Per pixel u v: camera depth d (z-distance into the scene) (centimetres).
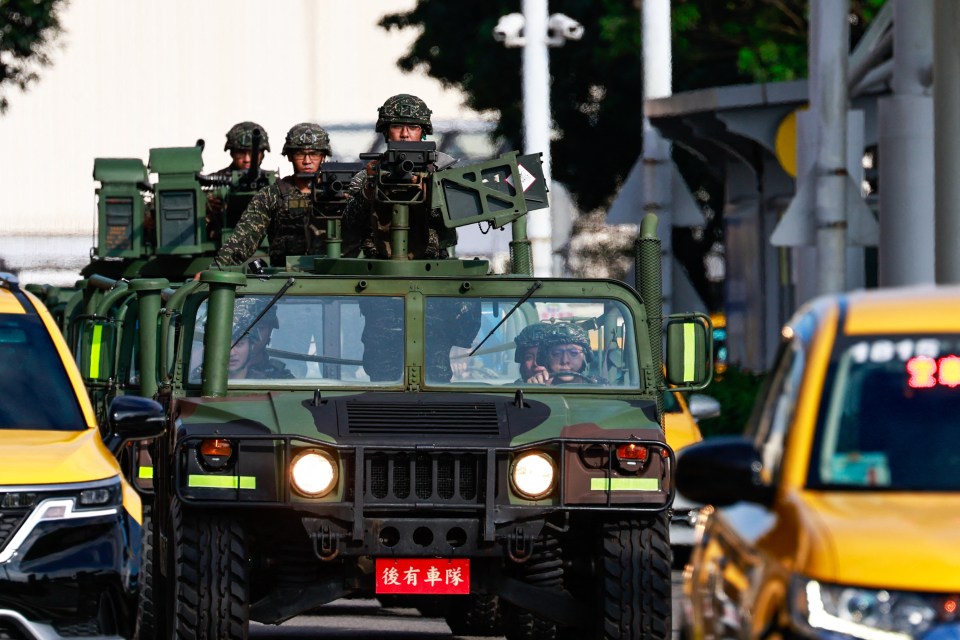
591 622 3972
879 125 7756
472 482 3862
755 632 2058
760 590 2075
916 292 2417
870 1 13512
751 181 11494
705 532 2534
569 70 15500
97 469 3195
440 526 3841
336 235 4666
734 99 9781
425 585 3878
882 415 2228
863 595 1920
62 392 3503
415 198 4397
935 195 6500
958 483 2164
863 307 2356
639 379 4200
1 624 3059
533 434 3875
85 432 3400
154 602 4338
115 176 7281
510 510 3838
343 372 4162
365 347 4181
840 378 2266
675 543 6194
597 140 16012
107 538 3152
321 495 3809
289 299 4194
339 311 4194
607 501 3850
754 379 8181
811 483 2183
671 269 9012
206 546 3822
